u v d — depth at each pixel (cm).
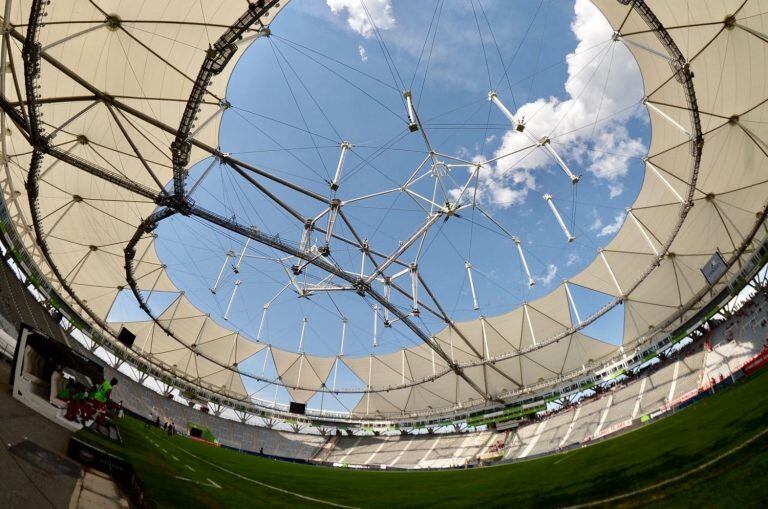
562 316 5141
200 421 5959
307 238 3841
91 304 4906
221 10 2666
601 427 4362
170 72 2839
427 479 2338
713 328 4047
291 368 6788
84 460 952
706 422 1680
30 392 1202
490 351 5738
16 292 3300
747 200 3316
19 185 3334
